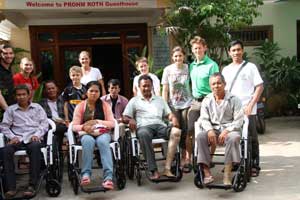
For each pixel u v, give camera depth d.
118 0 7.39
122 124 5.21
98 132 4.68
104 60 10.45
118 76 10.50
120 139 5.00
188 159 5.40
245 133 4.54
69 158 4.76
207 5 7.48
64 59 10.13
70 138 4.71
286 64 9.92
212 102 4.71
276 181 4.87
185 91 5.37
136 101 5.09
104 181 4.47
